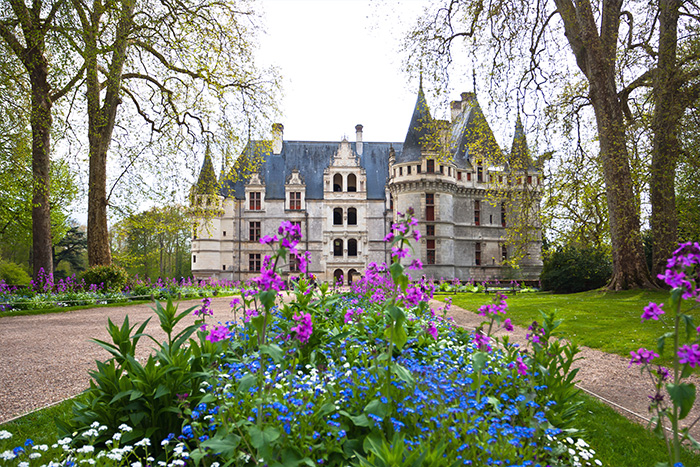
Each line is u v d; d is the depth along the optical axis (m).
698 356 2.43
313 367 4.43
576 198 20.39
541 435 3.30
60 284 20.09
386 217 52.03
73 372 7.32
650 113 18.95
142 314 15.84
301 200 51.19
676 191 22.20
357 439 3.18
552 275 29.97
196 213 25.00
